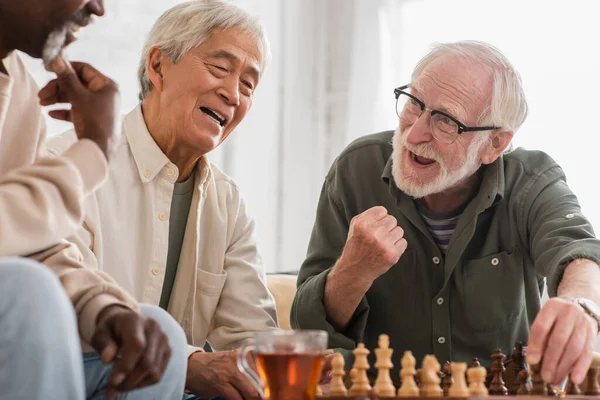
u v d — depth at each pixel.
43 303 1.32
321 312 2.69
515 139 4.50
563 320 1.95
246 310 2.72
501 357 2.12
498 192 2.80
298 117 5.43
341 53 5.39
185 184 2.69
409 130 2.76
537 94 4.48
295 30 5.46
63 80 1.71
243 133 5.25
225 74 2.62
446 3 4.95
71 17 1.71
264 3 5.41
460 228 2.79
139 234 2.57
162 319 1.79
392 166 2.83
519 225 2.84
